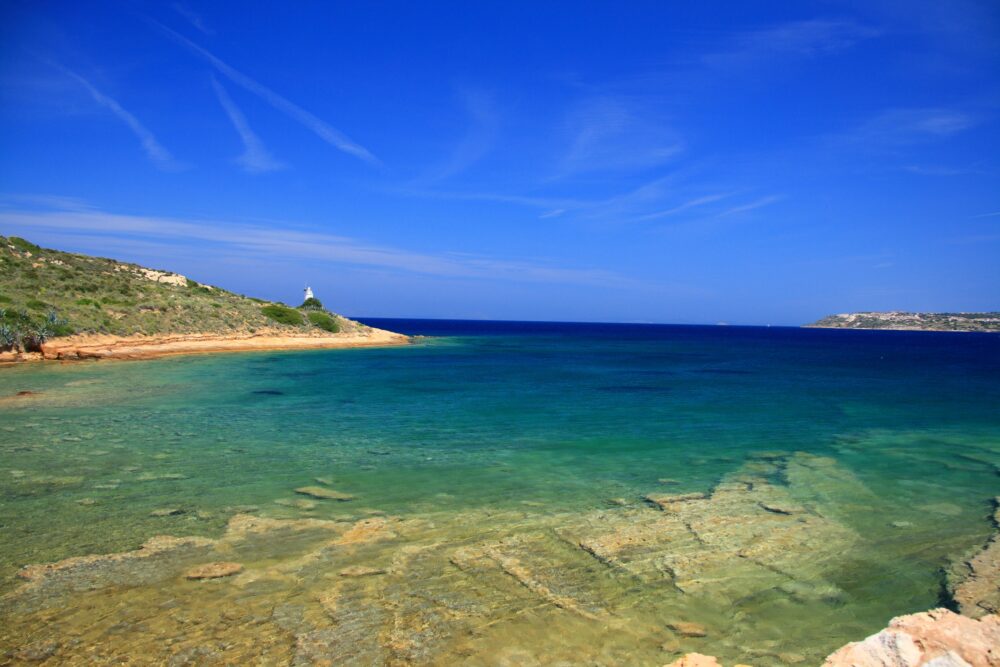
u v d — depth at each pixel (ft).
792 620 25.41
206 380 105.70
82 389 90.07
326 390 97.14
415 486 43.68
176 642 22.79
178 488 42.19
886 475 47.93
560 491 42.83
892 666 17.12
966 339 508.94
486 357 187.11
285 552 31.32
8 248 175.63
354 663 21.62
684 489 43.62
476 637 23.48
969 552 32.53
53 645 22.48
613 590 27.68
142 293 182.50
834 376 135.64
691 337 464.65
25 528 34.06
